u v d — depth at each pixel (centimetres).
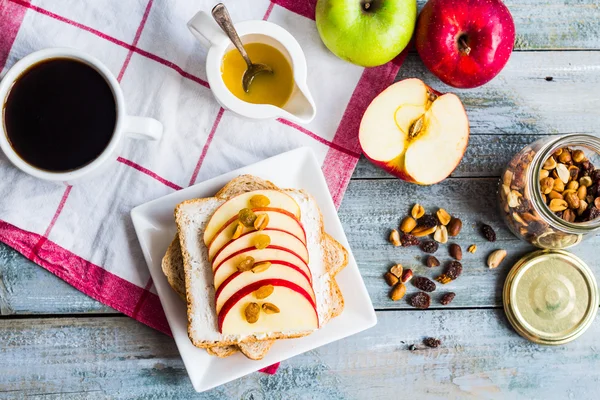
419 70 76
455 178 76
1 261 74
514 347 77
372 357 76
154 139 68
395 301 76
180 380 75
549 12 76
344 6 68
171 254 70
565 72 77
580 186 73
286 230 67
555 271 76
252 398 75
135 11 73
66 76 66
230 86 71
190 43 73
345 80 74
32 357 74
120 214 73
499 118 76
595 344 77
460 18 69
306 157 72
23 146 66
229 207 67
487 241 77
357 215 76
